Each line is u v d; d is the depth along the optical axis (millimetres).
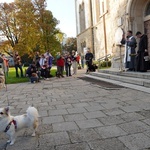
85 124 4762
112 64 16281
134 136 3959
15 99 8211
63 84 11875
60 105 6695
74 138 4039
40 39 22703
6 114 3939
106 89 8977
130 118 4961
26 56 37031
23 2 22016
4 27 22234
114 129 4355
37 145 3861
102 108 5984
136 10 13523
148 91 7562
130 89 8539
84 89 9555
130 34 11531
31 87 11453
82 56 27141
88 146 3668
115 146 3602
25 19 21281
